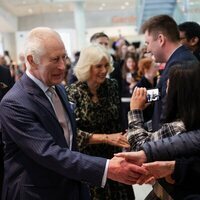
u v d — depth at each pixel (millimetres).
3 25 16156
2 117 1313
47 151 1250
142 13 9867
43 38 1290
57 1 14344
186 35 2602
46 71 1307
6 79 2205
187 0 5887
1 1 13609
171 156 1141
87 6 16391
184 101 1182
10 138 1339
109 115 2047
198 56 2594
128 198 2076
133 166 1193
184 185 1144
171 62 1777
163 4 9172
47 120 1327
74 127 1531
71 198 1400
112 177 1253
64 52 1335
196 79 1180
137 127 1400
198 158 1124
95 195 1970
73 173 1260
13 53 17953
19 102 1292
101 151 2014
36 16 17766
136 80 4633
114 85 2131
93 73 1972
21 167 1344
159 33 1951
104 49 2037
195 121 1164
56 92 1482
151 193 1436
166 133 1221
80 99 1999
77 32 14977
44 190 1343
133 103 1510
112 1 15320
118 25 17750
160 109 1723
